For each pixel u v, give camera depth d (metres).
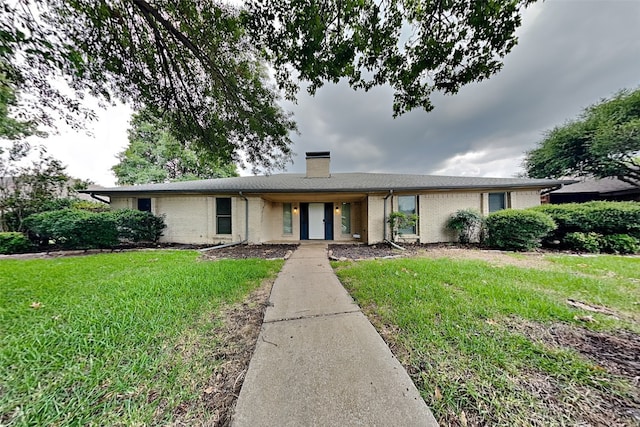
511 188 8.86
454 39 3.13
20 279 4.03
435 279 3.88
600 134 11.91
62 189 9.90
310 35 3.11
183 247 8.64
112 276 4.22
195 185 9.83
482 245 8.30
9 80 4.23
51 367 1.72
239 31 3.67
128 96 4.74
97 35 3.71
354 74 3.62
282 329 2.36
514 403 1.42
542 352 1.89
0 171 8.66
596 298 2.99
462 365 1.76
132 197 9.70
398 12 3.09
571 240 7.07
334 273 4.67
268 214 10.78
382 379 1.62
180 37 3.88
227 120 5.34
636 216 6.50
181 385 1.61
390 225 9.08
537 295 3.05
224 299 3.16
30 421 1.31
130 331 2.24
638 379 1.58
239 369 1.79
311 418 1.33
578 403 1.41
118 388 1.56
